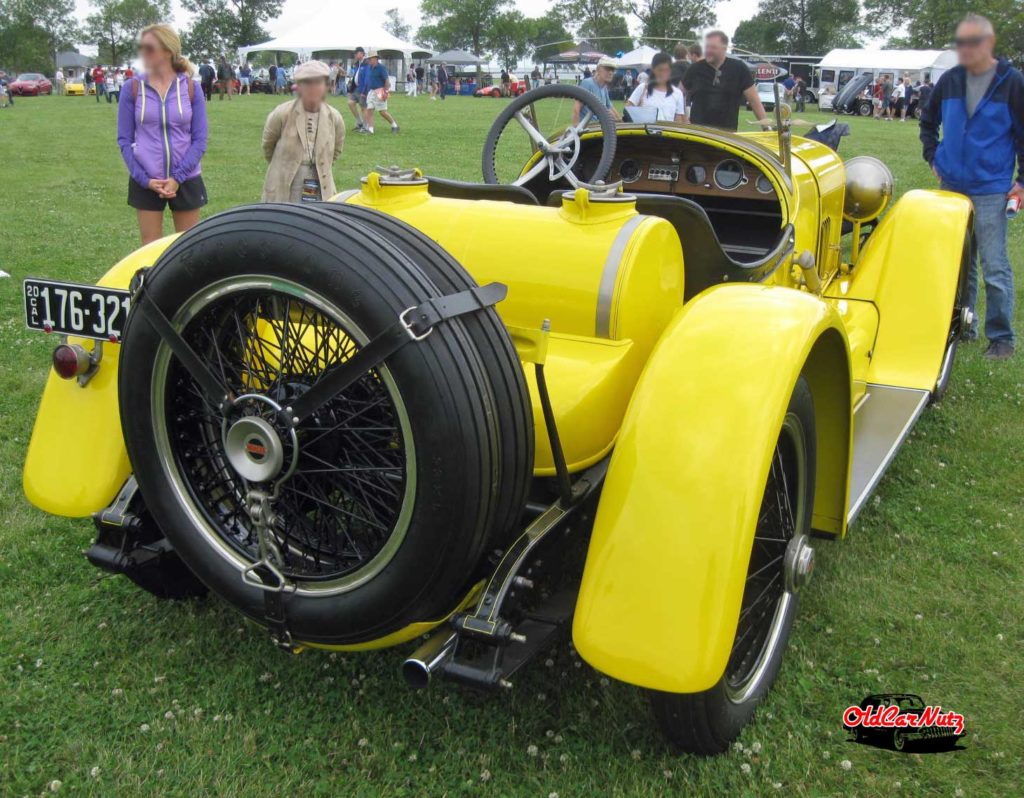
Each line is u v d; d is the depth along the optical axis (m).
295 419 2.08
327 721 2.51
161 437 2.35
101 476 2.61
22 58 92.25
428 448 1.96
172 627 2.88
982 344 6.12
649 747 2.43
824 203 4.42
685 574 2.02
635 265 2.46
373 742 2.44
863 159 5.29
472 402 1.97
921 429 4.67
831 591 3.20
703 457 2.08
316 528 2.30
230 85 36.28
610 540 2.09
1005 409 4.95
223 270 2.12
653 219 2.55
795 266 3.66
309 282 2.02
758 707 2.59
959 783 2.36
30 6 100.06
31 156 16.23
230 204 10.88
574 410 2.38
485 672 2.07
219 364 2.24
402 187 2.80
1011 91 5.30
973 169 5.48
